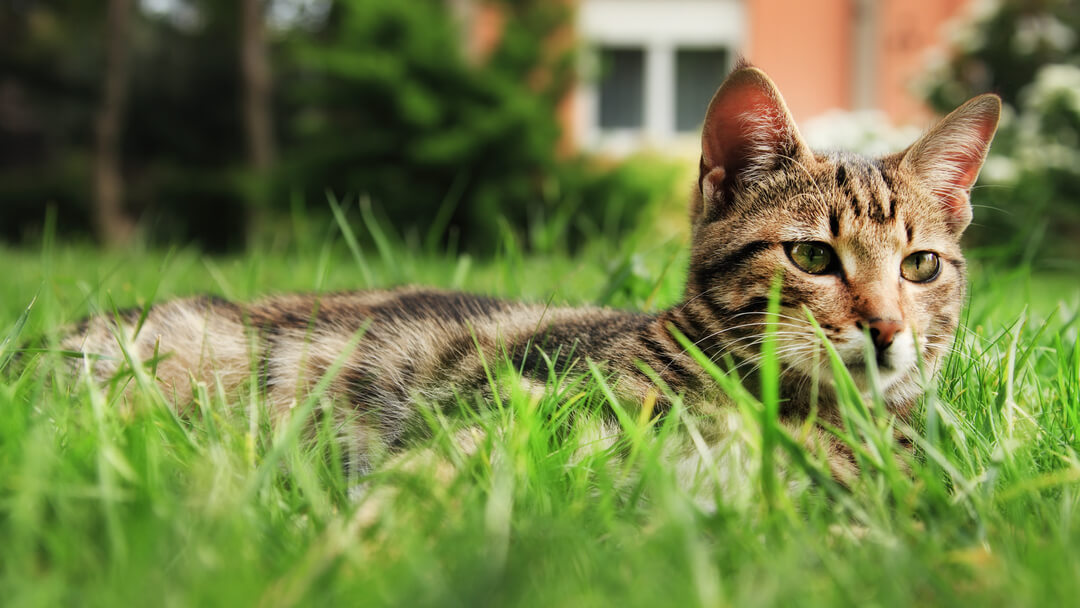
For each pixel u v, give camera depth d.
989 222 1.51
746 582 0.33
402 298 0.54
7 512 0.36
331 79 1.64
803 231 0.45
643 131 2.06
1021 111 1.86
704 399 0.45
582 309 0.53
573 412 0.43
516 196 1.56
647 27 2.04
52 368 0.46
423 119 1.56
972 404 0.45
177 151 3.46
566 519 0.36
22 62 3.36
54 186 3.09
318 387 0.40
